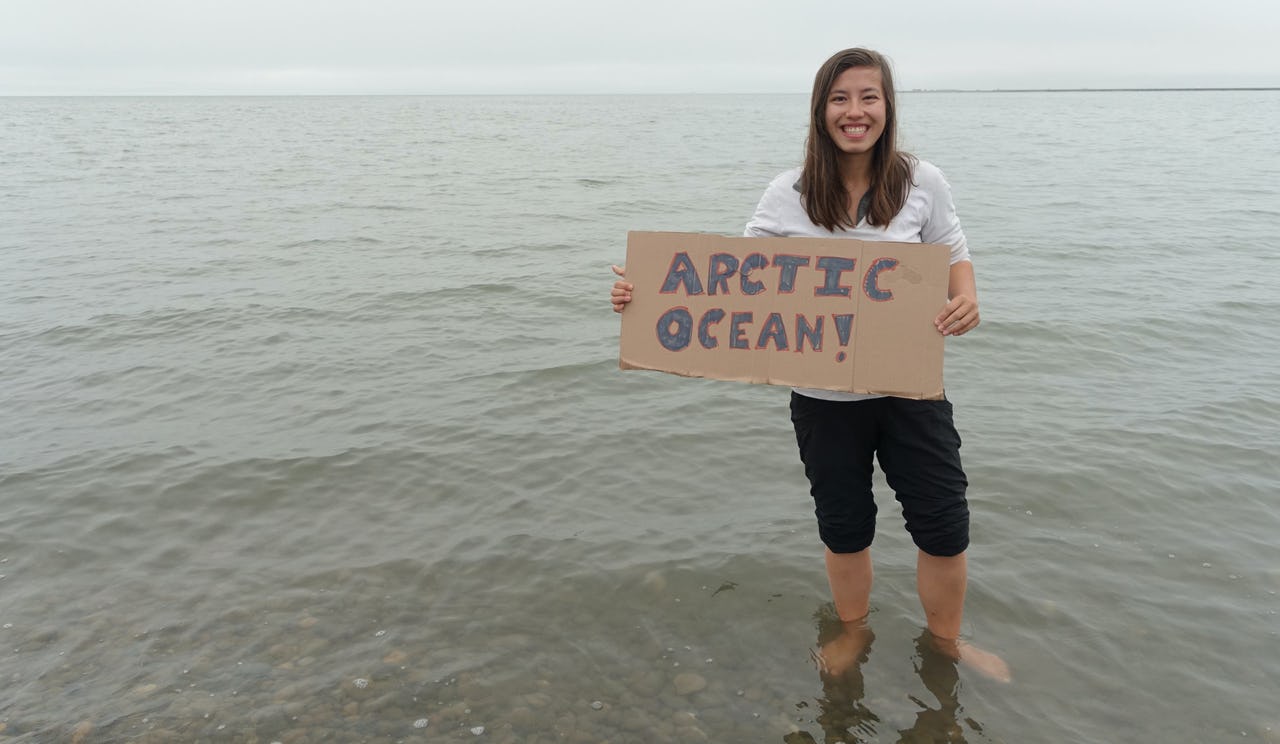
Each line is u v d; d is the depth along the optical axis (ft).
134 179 66.39
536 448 15.94
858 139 8.23
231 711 9.25
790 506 13.65
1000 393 18.45
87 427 17.29
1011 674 9.69
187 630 10.68
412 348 22.34
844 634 10.37
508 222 44.24
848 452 9.12
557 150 100.73
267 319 25.20
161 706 9.33
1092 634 10.30
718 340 9.01
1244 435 15.85
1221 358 20.61
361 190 58.95
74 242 38.58
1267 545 12.14
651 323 9.18
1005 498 13.57
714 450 15.78
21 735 8.90
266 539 12.92
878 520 12.98
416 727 9.02
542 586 11.53
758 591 11.33
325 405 18.33
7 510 13.84
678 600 11.18
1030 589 11.18
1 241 38.91
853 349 8.63
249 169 75.51
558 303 27.07
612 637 10.48
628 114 255.50
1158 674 9.62
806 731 8.95
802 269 8.69
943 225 8.80
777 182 9.04
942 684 9.56
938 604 9.83
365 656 10.14
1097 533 12.55
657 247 9.07
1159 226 39.27
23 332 24.06
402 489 14.44
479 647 10.30
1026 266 31.24
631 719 9.13
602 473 14.92
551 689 9.57
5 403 18.72
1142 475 14.25
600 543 12.58
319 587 11.59
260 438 16.57
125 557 12.46
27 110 326.65
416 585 11.62
